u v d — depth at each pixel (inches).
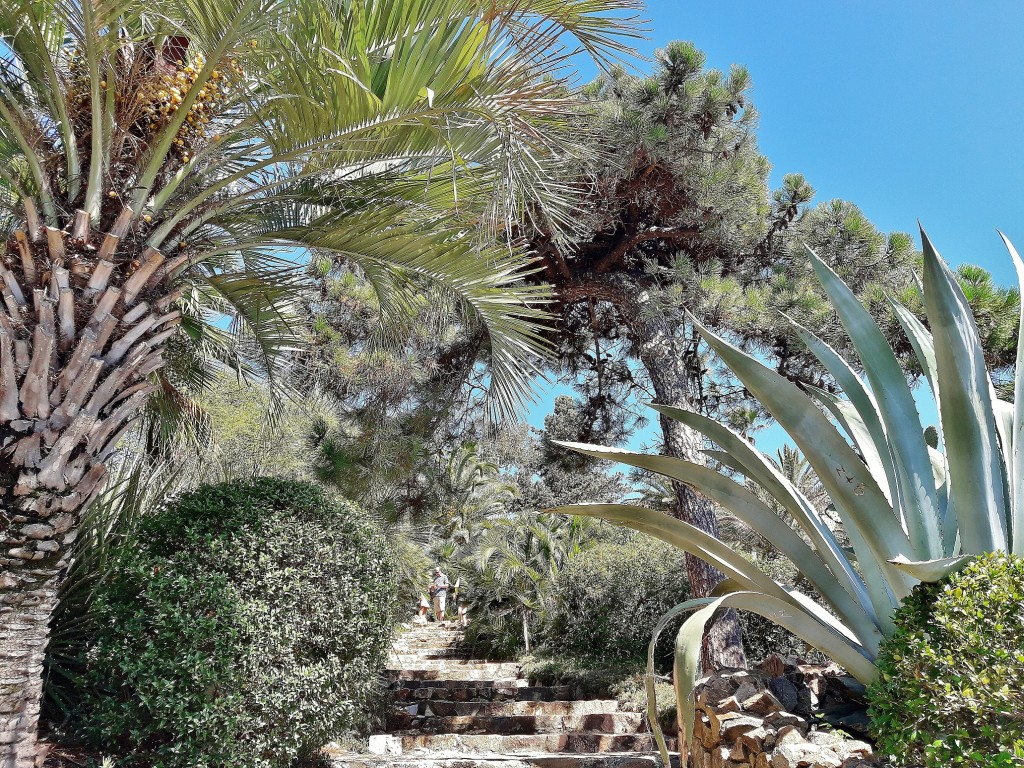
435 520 382.9
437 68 134.0
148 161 141.6
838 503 109.2
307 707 156.6
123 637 151.4
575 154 154.6
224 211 159.3
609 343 364.8
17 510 115.7
